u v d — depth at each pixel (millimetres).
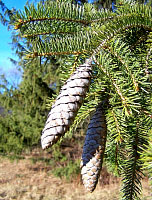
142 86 213
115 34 236
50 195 1423
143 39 263
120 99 213
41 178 1744
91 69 212
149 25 245
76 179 1614
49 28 254
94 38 226
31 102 1456
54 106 194
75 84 201
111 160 313
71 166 1629
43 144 175
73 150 1870
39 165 2055
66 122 183
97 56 227
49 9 242
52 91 1442
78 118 252
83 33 238
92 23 274
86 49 221
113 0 916
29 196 1405
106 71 213
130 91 207
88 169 208
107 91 230
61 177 1680
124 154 303
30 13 228
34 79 1371
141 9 247
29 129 1467
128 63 219
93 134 219
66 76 248
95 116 228
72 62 253
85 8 287
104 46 225
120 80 213
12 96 1519
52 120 183
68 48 220
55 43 219
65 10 256
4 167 2051
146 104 214
